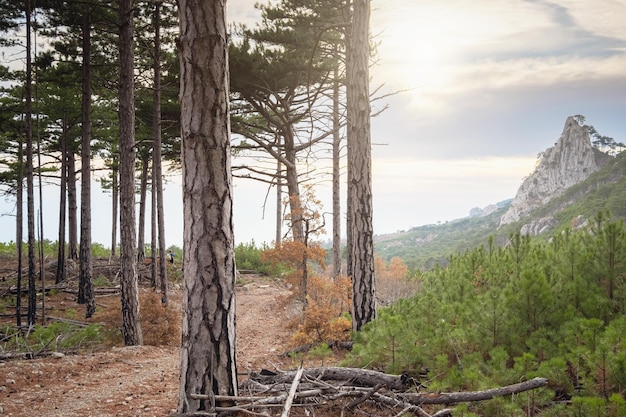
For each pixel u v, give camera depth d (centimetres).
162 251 1911
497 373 587
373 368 779
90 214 1917
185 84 602
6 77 2216
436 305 855
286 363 1102
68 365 1037
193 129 595
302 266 1652
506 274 937
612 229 753
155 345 1459
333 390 661
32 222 1672
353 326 1106
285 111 2238
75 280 2500
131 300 1425
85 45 1962
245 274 3139
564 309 695
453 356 724
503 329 687
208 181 591
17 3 1755
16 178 2939
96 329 1387
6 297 2147
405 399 614
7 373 925
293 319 1605
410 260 13562
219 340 587
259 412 601
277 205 3438
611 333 543
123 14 1527
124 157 1470
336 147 2442
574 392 551
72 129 2756
